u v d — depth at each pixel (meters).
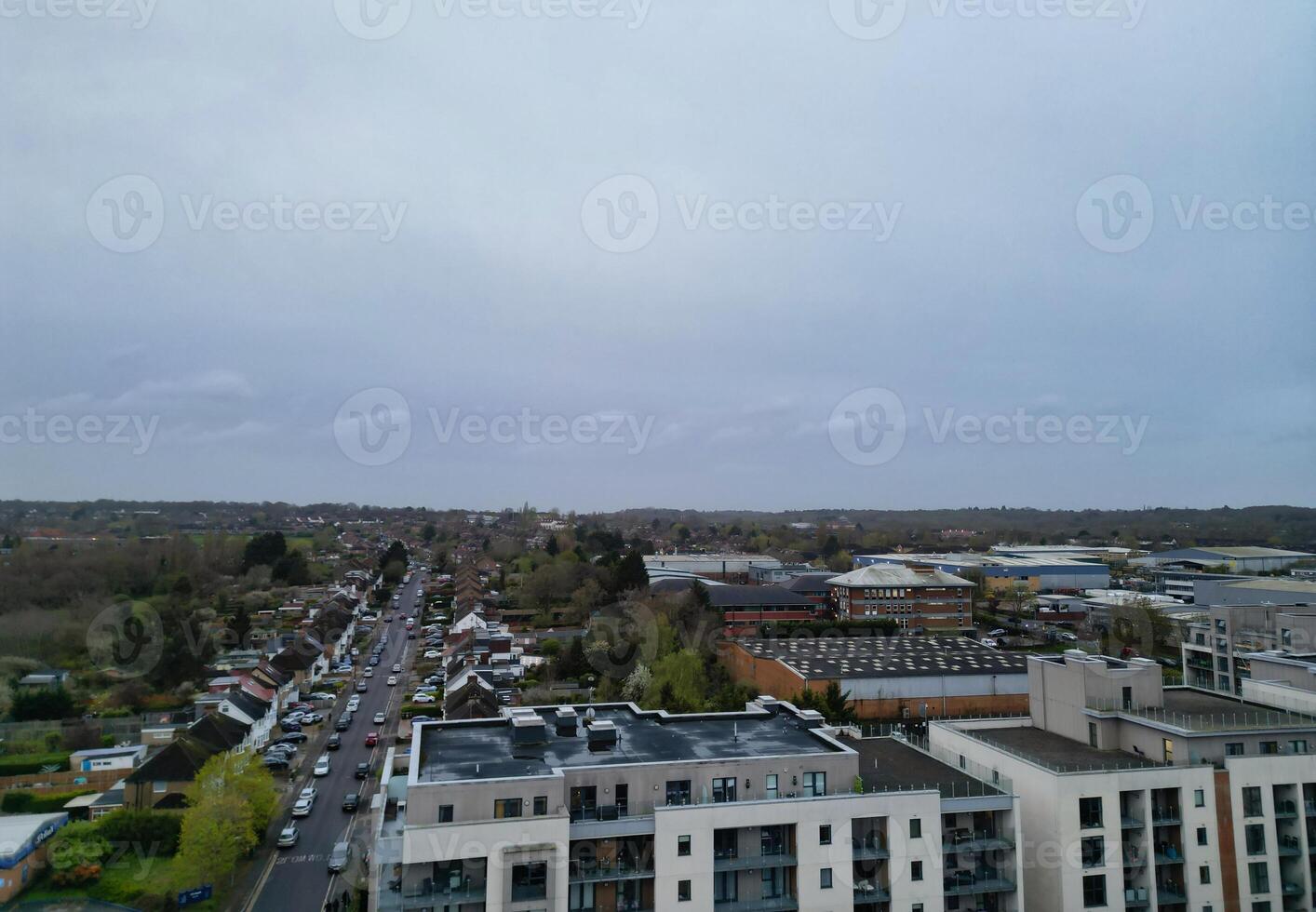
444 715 94.75
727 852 40.28
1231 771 45.25
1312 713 50.56
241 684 94.88
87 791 69.62
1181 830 44.38
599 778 40.19
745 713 51.38
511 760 41.78
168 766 65.62
